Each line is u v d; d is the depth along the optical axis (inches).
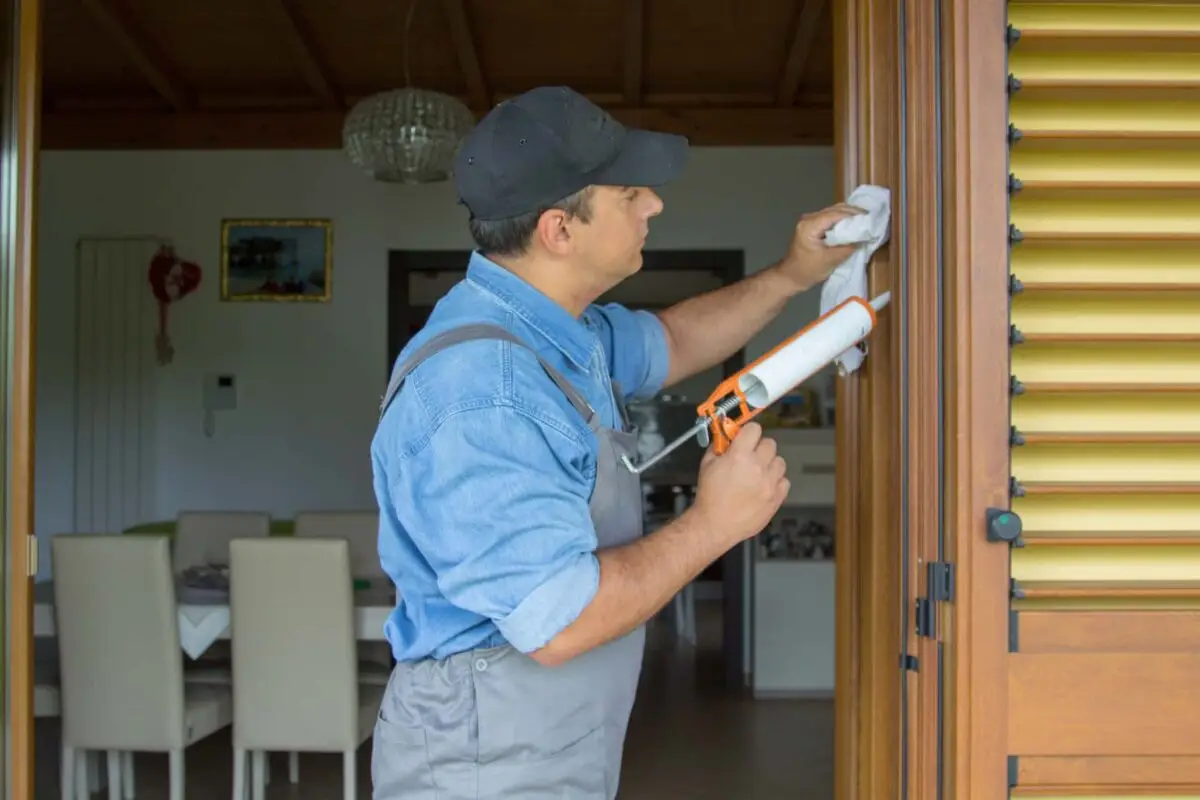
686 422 217.3
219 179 203.8
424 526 47.6
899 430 57.4
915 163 56.4
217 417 204.2
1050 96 54.4
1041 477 54.2
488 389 46.9
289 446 204.1
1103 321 54.3
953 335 53.5
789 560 186.1
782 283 65.1
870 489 62.2
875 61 61.9
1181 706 53.5
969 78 53.1
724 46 183.0
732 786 141.7
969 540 52.9
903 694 56.8
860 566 64.0
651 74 193.0
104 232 203.8
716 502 48.6
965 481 52.9
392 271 204.4
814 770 147.8
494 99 201.2
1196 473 54.4
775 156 204.2
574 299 53.9
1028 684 53.2
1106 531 54.3
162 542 116.6
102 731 119.3
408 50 183.5
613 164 50.5
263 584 117.9
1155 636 53.6
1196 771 53.6
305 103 201.6
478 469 45.8
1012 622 53.3
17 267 74.1
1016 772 53.2
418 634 52.4
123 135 201.3
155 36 179.5
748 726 168.7
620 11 171.8
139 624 117.4
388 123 135.8
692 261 204.7
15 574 73.5
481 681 50.8
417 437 47.8
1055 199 54.3
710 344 66.4
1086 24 54.6
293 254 204.4
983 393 53.0
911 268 56.7
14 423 73.8
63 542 117.1
